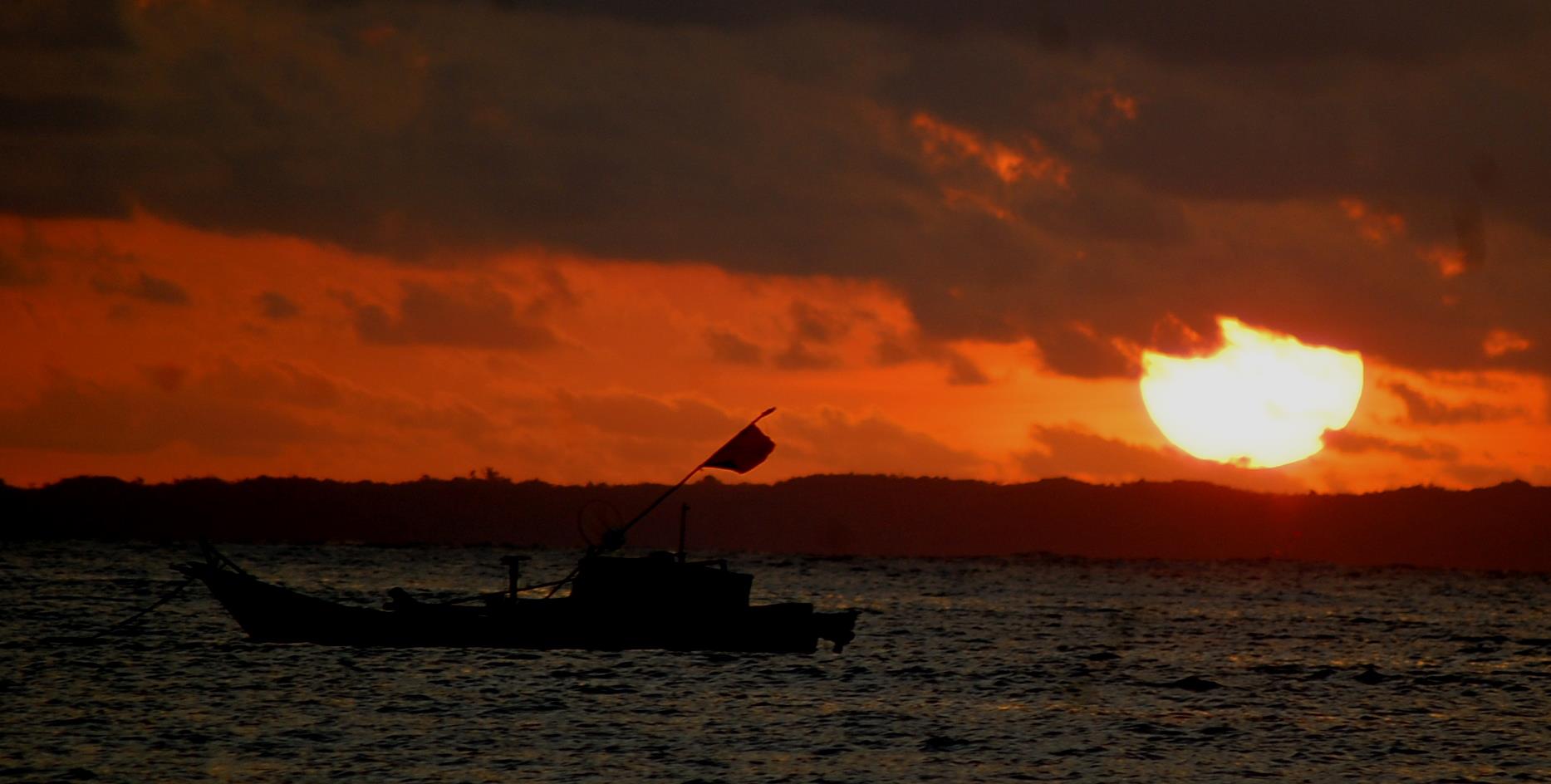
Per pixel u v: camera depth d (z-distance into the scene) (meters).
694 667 158.12
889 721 131.62
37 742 113.44
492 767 108.81
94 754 110.00
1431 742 127.44
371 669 150.75
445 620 156.38
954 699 146.25
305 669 150.62
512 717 127.38
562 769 108.62
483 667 152.88
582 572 156.12
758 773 109.12
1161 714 140.75
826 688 148.75
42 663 153.50
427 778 104.88
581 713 129.62
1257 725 135.12
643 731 122.94
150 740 115.06
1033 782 108.88
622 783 104.88
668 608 155.50
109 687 138.38
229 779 103.44
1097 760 117.06
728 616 156.88
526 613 155.62
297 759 109.88
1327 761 118.81
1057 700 148.88
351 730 120.31
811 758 114.69
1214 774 112.94
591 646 155.62
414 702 133.00
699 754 114.88
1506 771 116.00
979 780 108.88
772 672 158.12
